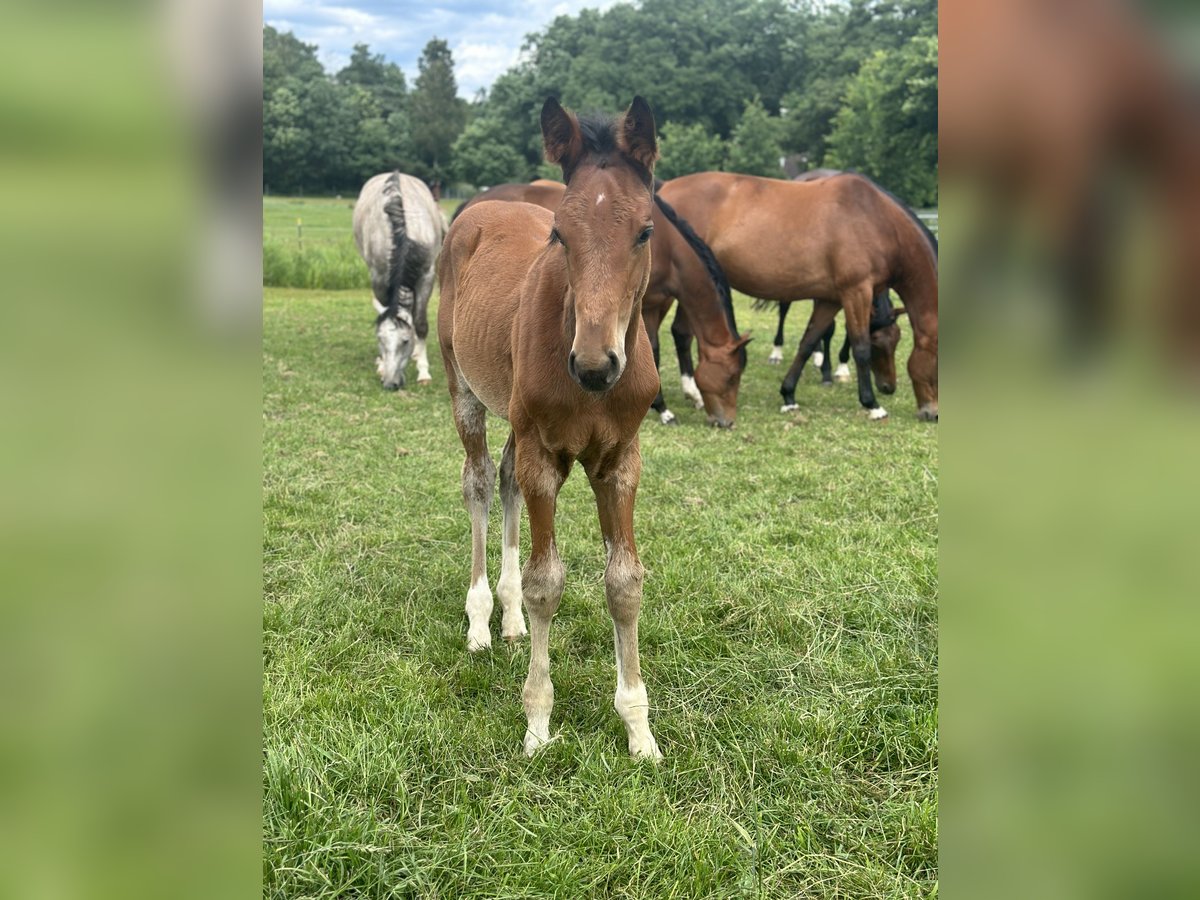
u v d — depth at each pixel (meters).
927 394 7.87
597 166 2.49
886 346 8.59
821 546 4.47
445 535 4.72
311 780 2.54
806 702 3.07
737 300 18.14
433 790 2.65
